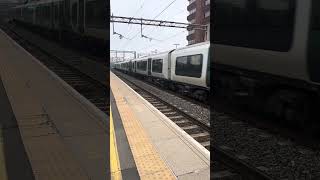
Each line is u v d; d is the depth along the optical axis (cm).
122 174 595
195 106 1534
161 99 1791
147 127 999
